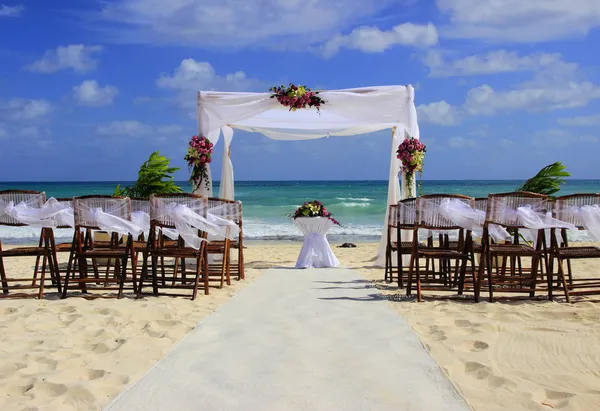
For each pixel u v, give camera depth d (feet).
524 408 10.37
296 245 53.57
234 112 32.48
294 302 20.56
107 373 12.27
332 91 31.83
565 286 20.54
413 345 14.42
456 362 13.08
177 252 21.85
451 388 11.31
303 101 31.58
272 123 36.81
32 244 55.62
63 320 17.61
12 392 11.44
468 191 210.79
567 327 16.19
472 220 20.76
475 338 14.93
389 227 26.37
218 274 25.17
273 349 14.14
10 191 20.80
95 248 24.16
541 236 21.24
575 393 10.96
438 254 21.25
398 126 33.81
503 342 14.65
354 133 38.09
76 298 21.36
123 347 14.32
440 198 21.09
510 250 20.94
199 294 22.68
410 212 24.14
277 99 32.01
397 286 24.68
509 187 238.48
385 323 16.93
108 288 22.45
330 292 22.89
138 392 11.16
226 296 22.25
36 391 11.40
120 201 21.52
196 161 32.58
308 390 11.22
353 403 10.56
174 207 21.66
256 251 45.32
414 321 17.40
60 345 14.79
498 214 20.40
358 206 113.91
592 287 24.18
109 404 10.57
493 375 12.03
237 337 15.33
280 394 11.01
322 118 36.73
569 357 13.46
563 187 253.03
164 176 37.76
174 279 23.09
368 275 28.86
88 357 13.55
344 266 33.24
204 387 11.41
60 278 23.88
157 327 16.75
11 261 36.70
